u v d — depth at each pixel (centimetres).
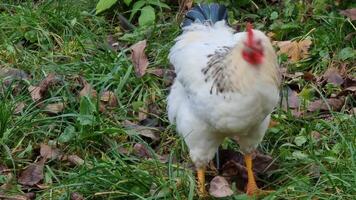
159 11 912
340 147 672
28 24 870
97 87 771
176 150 687
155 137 715
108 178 634
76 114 708
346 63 806
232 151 695
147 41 846
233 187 648
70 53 834
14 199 639
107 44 845
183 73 620
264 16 895
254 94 575
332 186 621
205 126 616
